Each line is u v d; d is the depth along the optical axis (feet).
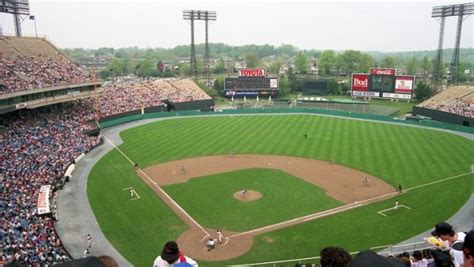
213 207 154.40
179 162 215.10
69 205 156.46
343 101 432.25
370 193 168.66
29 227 125.90
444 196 164.55
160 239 129.39
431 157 221.66
